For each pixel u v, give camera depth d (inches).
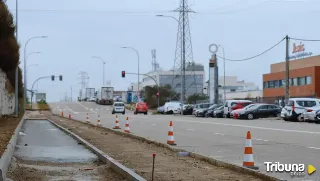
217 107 3061.0
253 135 1245.7
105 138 1250.0
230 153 842.8
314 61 4677.7
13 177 602.9
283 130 1412.4
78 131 1567.4
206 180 548.7
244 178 560.7
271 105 2522.1
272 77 5187.0
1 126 1697.8
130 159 775.7
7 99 2733.8
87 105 6417.3
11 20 2087.8
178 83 7303.2
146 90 6505.9
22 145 1085.8
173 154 853.8
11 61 2177.7
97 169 698.2
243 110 2517.2
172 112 3954.2
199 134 1343.5
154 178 567.2
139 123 2091.5
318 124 1776.6
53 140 1254.9
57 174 643.5
